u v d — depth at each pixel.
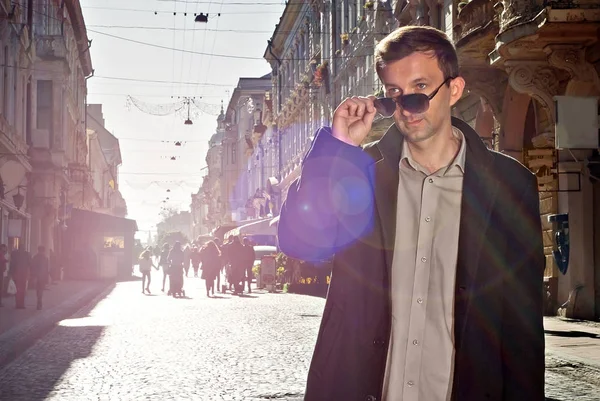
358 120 2.75
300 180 2.75
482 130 22.11
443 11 23.50
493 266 2.61
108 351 12.95
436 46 2.62
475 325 2.58
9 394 9.05
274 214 62.06
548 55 15.73
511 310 2.60
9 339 13.95
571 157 17.28
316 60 47.94
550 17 14.85
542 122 18.78
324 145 2.73
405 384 2.65
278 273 33.97
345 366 2.63
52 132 43.84
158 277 57.00
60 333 15.90
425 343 2.66
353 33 38.75
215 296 29.56
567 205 17.50
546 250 18.91
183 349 13.08
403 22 27.53
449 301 2.65
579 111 14.73
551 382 9.64
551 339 13.19
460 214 2.66
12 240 32.78
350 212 2.68
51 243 42.75
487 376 2.55
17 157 33.06
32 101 40.34
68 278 49.06
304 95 51.69
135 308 23.11
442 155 2.71
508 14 15.95
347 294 2.67
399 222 2.71
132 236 56.31
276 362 11.51
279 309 22.03
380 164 2.73
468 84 20.05
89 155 76.31
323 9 46.44
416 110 2.56
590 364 10.17
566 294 17.69
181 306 23.77
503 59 17.02
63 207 46.16
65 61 44.44
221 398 8.72
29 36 38.09
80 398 8.76
